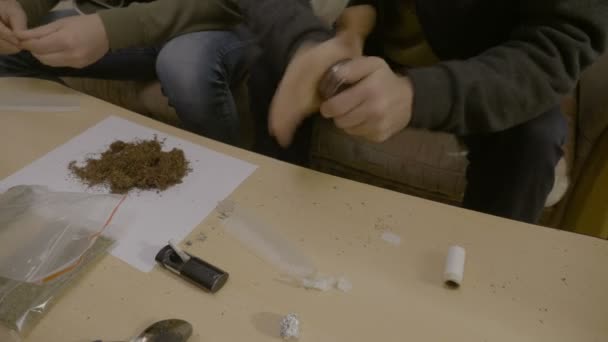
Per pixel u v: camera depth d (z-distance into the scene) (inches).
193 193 26.6
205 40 43.4
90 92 53.9
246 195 26.5
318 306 20.5
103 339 19.0
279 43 30.4
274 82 38.7
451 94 25.5
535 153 32.9
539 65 27.9
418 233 24.2
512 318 20.2
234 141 48.8
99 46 35.8
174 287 21.2
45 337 19.2
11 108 33.6
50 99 34.9
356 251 23.2
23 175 27.7
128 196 26.3
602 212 38.0
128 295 20.9
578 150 40.8
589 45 27.9
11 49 35.5
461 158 40.1
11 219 24.2
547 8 28.7
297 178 27.8
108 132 31.7
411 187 43.9
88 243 23.1
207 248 23.2
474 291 21.3
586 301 20.9
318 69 25.0
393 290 21.3
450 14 35.1
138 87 50.5
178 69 42.5
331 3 41.4
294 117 26.4
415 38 40.4
